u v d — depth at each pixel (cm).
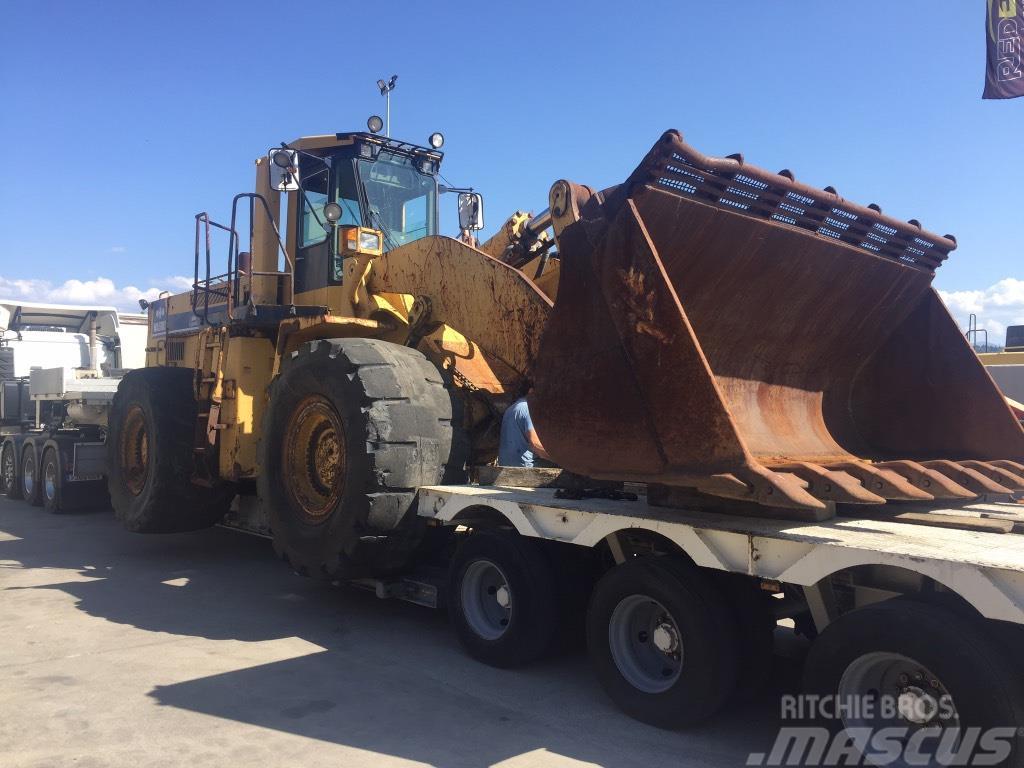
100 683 434
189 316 966
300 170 768
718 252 400
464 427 581
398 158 774
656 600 380
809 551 327
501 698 419
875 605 310
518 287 527
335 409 542
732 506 394
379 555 521
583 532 415
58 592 649
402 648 505
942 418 490
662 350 351
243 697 416
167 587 670
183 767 335
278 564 768
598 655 408
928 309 501
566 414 394
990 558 287
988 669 276
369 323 618
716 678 359
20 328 1490
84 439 1166
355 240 660
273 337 716
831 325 475
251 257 718
